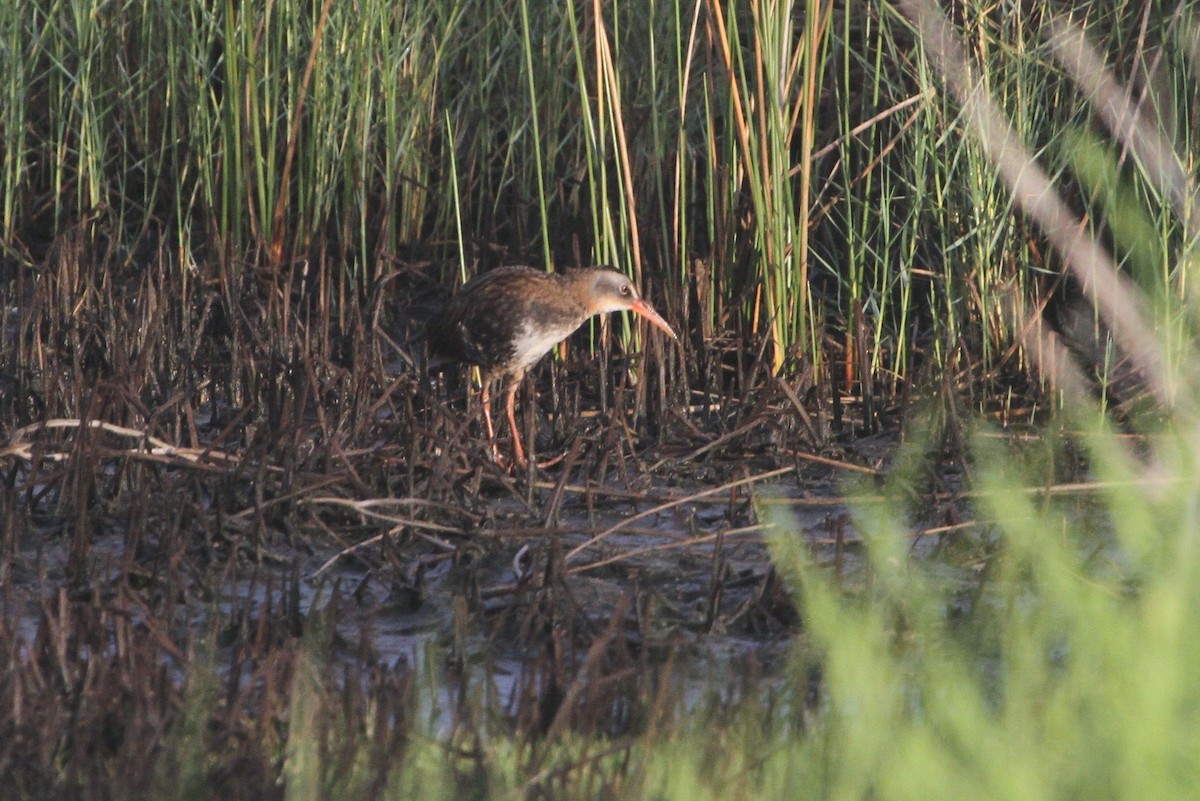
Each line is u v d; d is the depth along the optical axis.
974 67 12.37
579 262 13.24
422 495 9.89
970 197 12.63
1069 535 8.93
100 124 15.98
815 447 11.42
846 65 12.09
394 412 11.55
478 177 15.62
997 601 8.30
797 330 12.45
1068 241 12.44
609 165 14.20
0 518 9.18
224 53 14.42
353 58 14.05
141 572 8.45
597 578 8.87
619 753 6.44
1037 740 5.72
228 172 14.39
